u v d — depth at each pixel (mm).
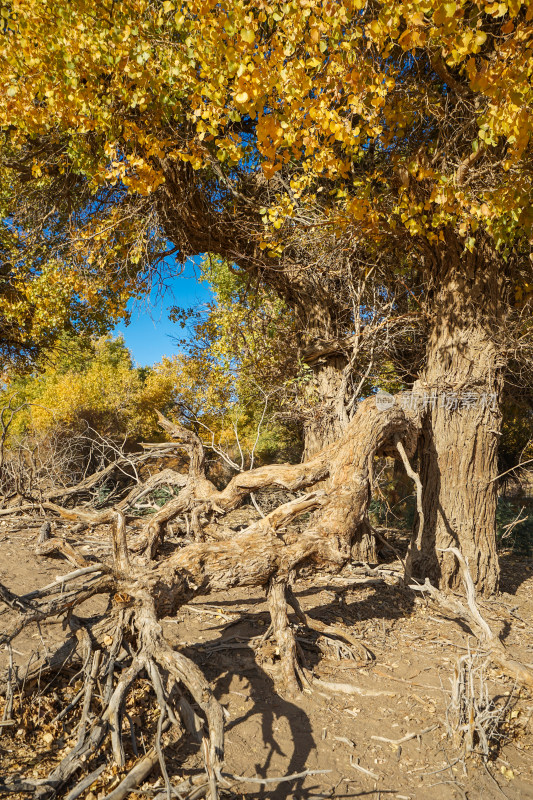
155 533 6746
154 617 3688
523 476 12812
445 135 6684
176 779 2943
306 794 3039
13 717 3352
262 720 3697
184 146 7734
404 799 3074
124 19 5824
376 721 3828
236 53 4887
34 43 5883
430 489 7172
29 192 11430
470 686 3699
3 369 17594
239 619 5277
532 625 5988
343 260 7934
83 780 2779
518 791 3238
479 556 6934
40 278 10664
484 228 6426
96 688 3600
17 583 5656
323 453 6262
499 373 7242
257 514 10984
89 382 22703
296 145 5605
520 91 4398
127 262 9586
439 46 5266
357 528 5664
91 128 6812
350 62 4930
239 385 12477
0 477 9305
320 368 8906
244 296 11031
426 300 7773
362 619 5789
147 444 8102
